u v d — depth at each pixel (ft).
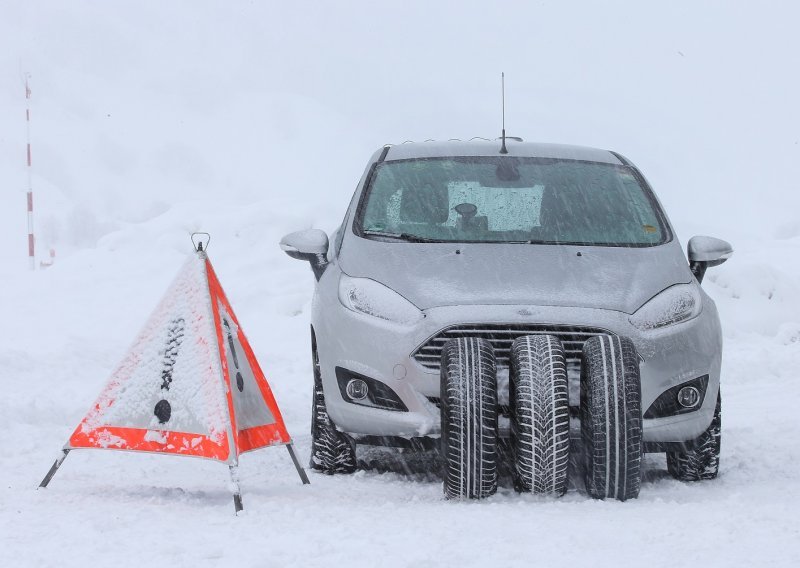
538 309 18.51
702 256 21.61
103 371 36.35
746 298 59.16
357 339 19.02
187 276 17.84
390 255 20.44
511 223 21.85
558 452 17.21
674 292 19.58
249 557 12.44
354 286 19.76
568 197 22.70
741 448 24.08
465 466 17.24
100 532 14.12
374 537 13.47
